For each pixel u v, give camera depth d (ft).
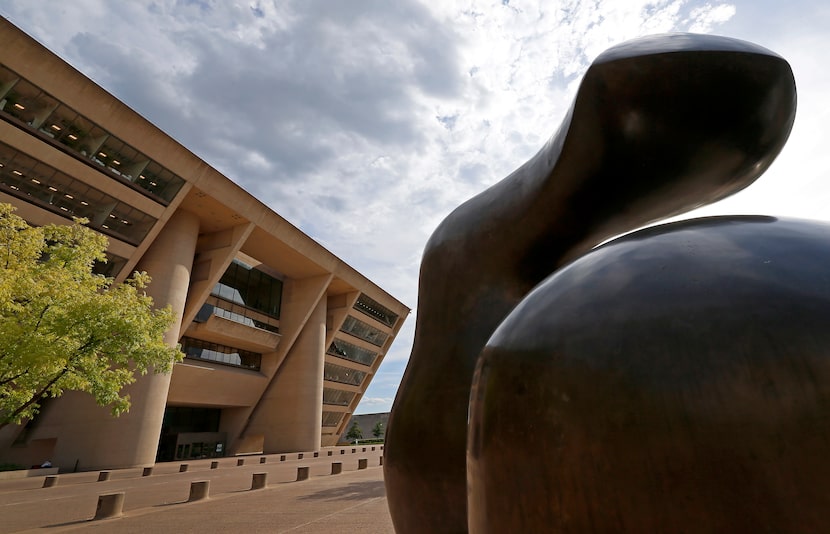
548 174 6.11
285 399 123.95
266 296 127.24
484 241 7.48
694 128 4.63
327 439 152.97
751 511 1.80
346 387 153.99
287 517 28.60
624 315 2.30
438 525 6.63
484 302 7.29
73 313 37.37
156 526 27.14
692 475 1.90
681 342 2.11
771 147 4.85
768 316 2.04
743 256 2.35
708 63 4.25
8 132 65.41
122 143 77.41
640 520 1.96
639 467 1.99
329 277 130.52
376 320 162.61
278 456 101.24
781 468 1.80
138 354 44.14
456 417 6.75
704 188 5.40
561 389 2.28
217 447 115.65
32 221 69.21
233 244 99.91
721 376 1.98
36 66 66.44
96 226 75.61
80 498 41.63
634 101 4.61
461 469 6.50
